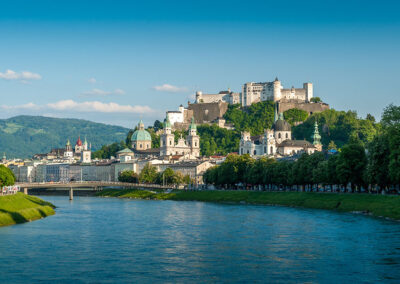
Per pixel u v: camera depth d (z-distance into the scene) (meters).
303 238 154.62
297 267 121.06
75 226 190.50
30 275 116.56
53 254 137.12
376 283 108.75
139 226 189.50
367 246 140.38
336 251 135.62
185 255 135.12
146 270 120.44
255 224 187.12
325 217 199.62
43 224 196.62
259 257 131.38
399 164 195.62
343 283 108.94
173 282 111.19
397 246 139.50
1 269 121.31
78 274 117.25
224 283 110.19
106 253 138.38
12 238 161.25
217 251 139.38
